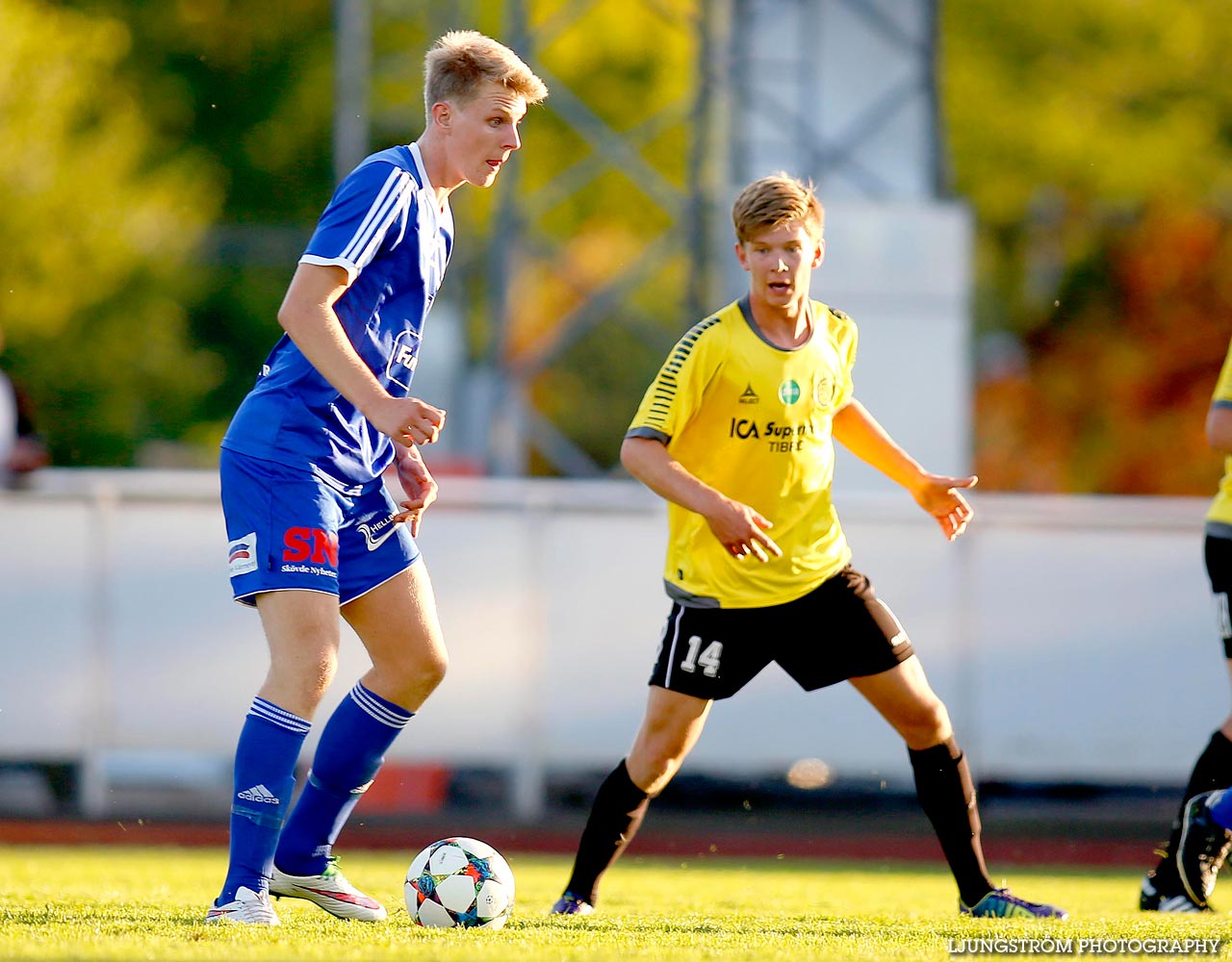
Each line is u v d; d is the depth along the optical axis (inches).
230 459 567.2
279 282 3742.6
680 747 644.1
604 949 474.3
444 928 556.4
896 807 1312.7
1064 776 1237.1
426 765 1233.4
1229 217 3843.5
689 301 2229.3
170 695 1229.1
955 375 1825.8
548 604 1241.4
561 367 4124.0
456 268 2903.5
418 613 600.4
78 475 1232.2
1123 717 1241.4
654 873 1023.6
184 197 3139.8
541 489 1242.0
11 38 2598.4
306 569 554.9
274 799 551.8
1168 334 3695.9
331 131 3961.6
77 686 1224.8
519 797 1240.8
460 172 589.6
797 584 629.9
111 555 1230.9
